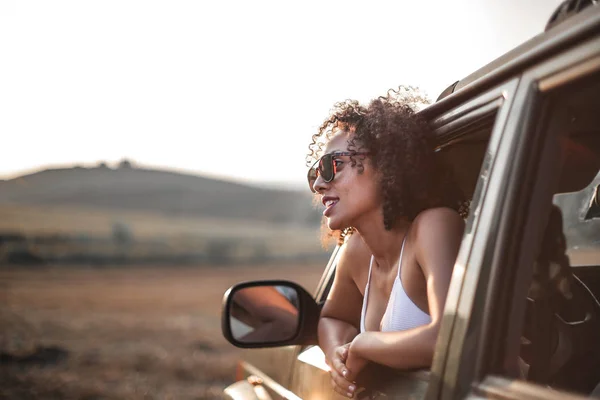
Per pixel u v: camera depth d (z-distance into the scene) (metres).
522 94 1.20
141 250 78.31
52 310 20.75
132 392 8.46
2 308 21.09
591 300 1.68
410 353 1.42
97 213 154.75
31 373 9.62
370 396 1.59
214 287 35.09
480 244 1.20
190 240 102.06
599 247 1.78
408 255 1.66
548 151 1.16
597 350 1.64
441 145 1.75
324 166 1.87
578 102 1.17
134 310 21.36
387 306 1.72
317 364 2.05
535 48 1.18
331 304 2.12
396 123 1.75
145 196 188.75
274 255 78.19
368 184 1.81
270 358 2.60
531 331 1.43
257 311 2.27
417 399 1.37
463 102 1.52
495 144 1.24
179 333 14.99
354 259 2.05
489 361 1.11
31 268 54.44
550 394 1.01
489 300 1.14
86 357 11.12
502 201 1.17
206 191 198.12
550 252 1.39
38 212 145.00
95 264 62.16
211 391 8.65
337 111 1.91
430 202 1.78
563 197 1.61
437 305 1.42
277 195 197.88
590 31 1.03
